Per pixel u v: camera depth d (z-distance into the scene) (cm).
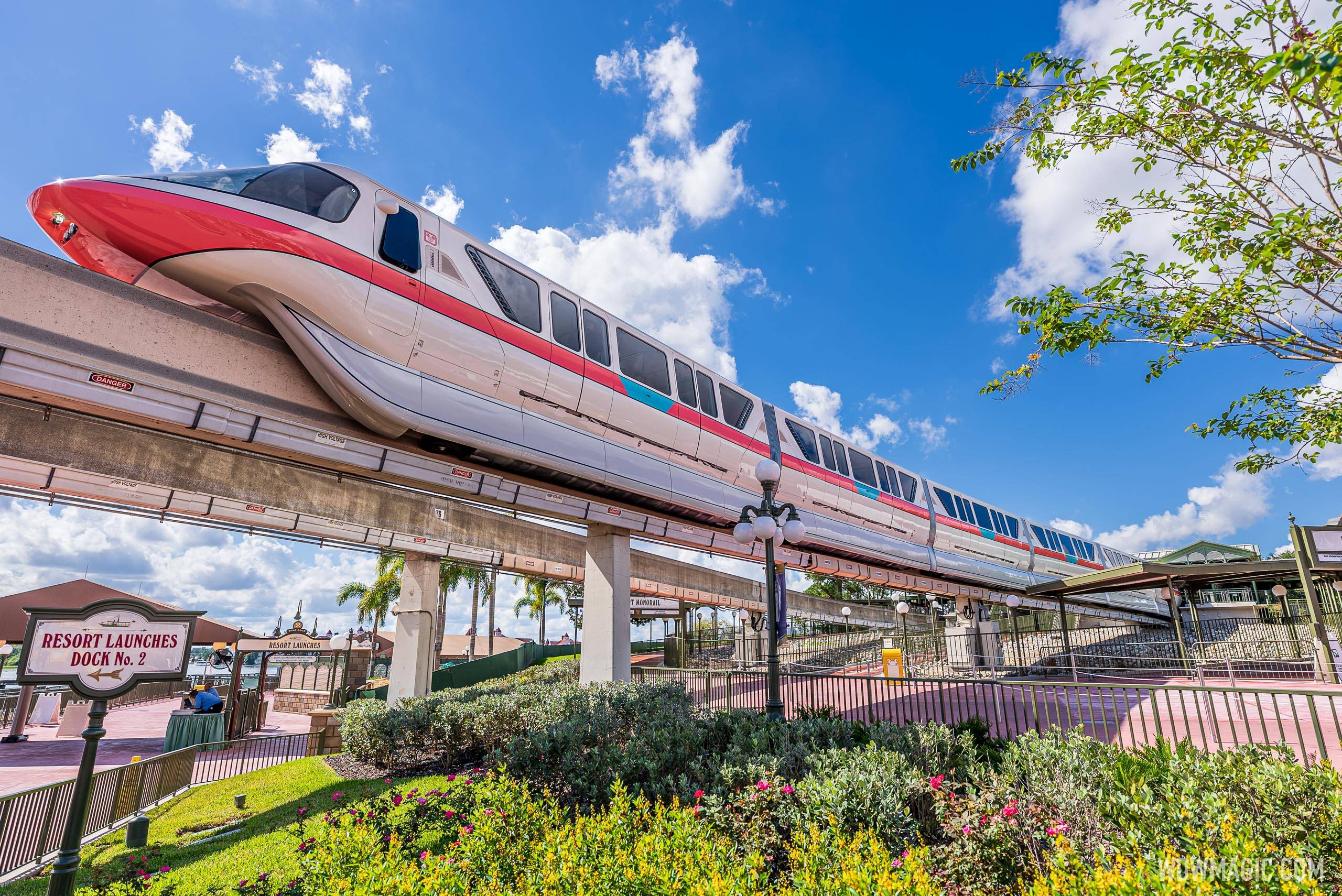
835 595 5497
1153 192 639
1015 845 398
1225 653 2142
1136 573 1892
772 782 473
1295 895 276
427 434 826
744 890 319
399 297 802
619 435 1105
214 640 1839
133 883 492
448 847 461
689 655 2853
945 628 2664
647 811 442
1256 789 396
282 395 760
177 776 1042
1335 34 420
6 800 653
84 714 1744
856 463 1831
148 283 722
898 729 654
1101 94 575
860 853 370
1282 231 528
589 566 1266
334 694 2362
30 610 450
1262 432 761
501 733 994
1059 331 659
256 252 697
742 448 1391
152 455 873
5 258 574
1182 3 524
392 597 3641
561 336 1024
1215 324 601
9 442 727
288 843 680
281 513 1068
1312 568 1609
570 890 331
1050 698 1284
